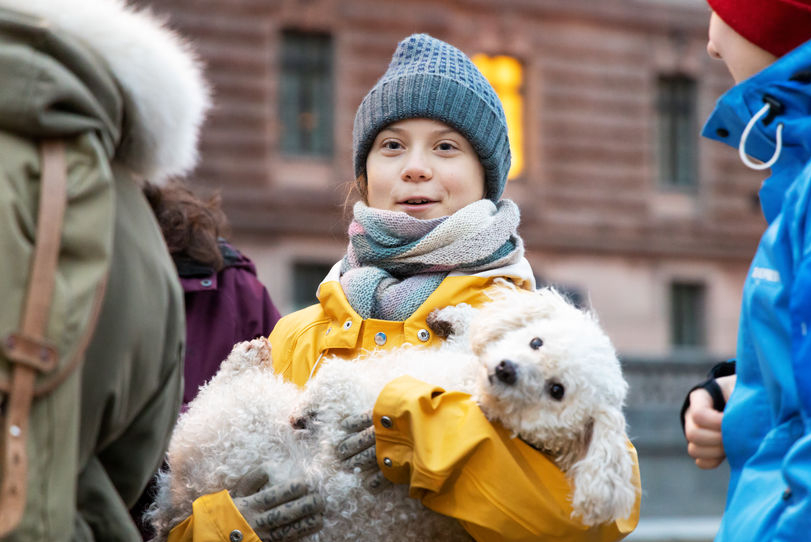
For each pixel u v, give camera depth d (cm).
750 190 2200
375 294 265
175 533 233
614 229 2064
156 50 191
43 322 165
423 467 216
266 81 1795
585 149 2053
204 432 238
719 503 1463
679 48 2141
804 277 179
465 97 279
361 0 1866
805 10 210
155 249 192
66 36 178
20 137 173
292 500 226
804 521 173
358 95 1864
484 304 245
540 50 2020
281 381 252
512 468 215
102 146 181
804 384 176
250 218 1777
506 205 275
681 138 2173
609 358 223
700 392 230
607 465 209
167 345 194
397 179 279
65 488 167
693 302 2166
